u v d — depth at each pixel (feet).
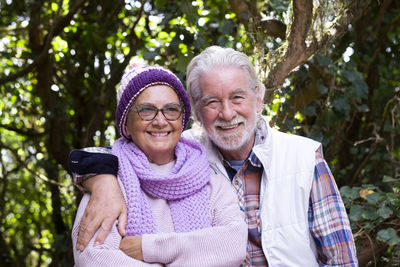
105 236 5.40
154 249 5.38
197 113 6.82
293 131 9.75
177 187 5.87
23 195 16.70
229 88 6.36
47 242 17.20
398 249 8.09
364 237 8.21
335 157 12.89
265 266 6.43
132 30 12.04
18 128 14.49
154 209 5.85
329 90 10.89
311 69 10.72
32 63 11.89
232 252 5.55
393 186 9.03
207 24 11.28
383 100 12.62
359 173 12.14
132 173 5.85
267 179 6.49
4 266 15.78
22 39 13.75
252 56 8.93
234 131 6.48
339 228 6.26
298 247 6.21
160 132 5.91
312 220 6.40
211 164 6.82
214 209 6.01
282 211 6.34
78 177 5.82
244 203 6.63
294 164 6.49
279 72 8.15
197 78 6.56
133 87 5.84
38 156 15.60
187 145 6.50
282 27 9.05
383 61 12.70
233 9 9.80
